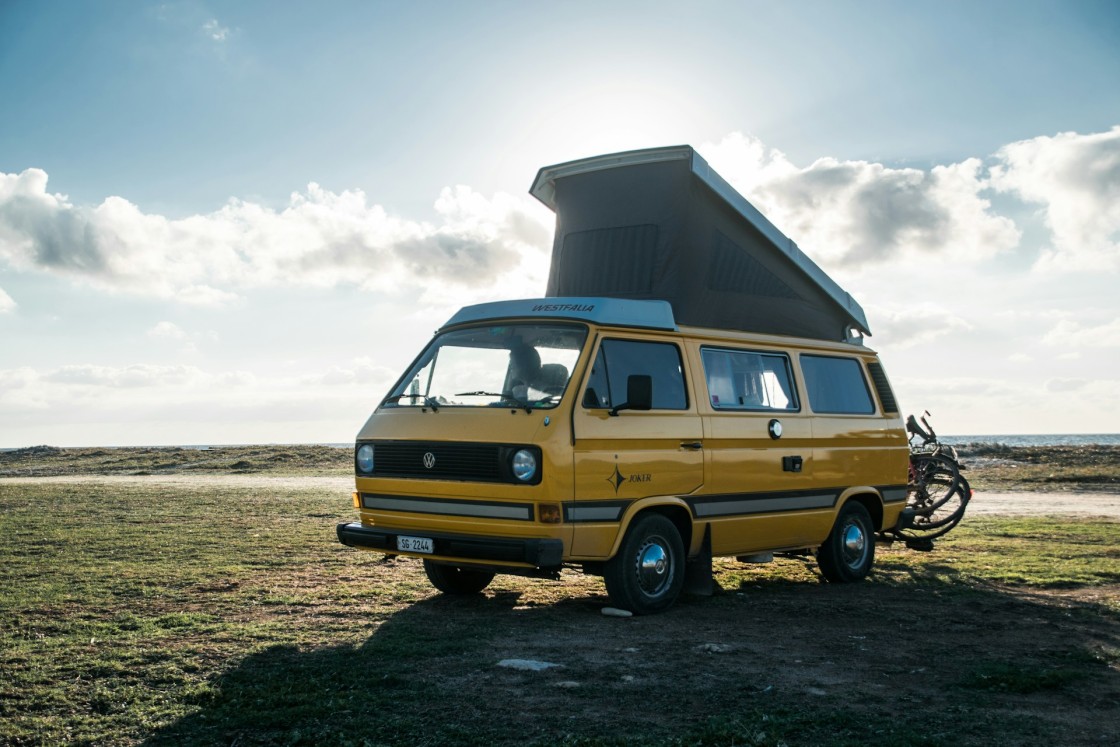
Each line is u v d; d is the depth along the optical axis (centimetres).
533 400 772
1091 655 654
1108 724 504
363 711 510
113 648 648
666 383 841
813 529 969
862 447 1035
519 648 661
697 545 857
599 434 765
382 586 920
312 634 700
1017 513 1836
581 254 991
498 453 746
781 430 932
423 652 641
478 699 533
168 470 3641
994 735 484
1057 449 3997
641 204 956
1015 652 670
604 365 794
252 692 541
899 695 556
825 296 1083
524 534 741
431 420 799
